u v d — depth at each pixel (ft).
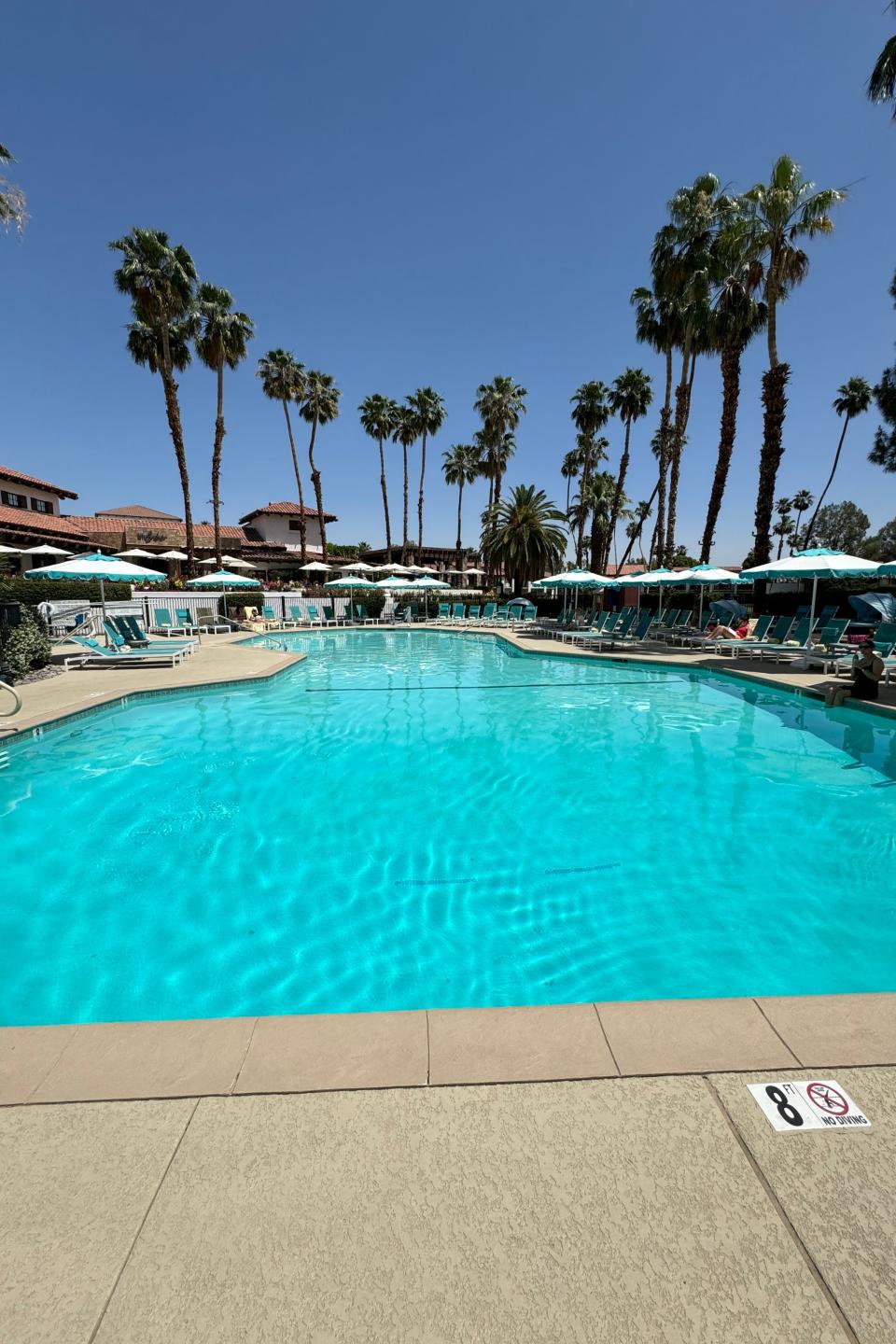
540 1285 4.34
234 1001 10.38
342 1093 6.06
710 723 28.86
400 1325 4.09
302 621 89.97
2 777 21.45
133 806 18.85
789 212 61.72
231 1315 4.17
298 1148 5.47
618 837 16.56
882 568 36.17
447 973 11.06
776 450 64.90
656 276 80.07
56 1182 5.19
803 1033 6.72
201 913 13.10
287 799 19.48
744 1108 5.81
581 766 22.59
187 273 85.35
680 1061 6.36
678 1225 4.77
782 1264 4.47
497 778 21.36
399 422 143.54
